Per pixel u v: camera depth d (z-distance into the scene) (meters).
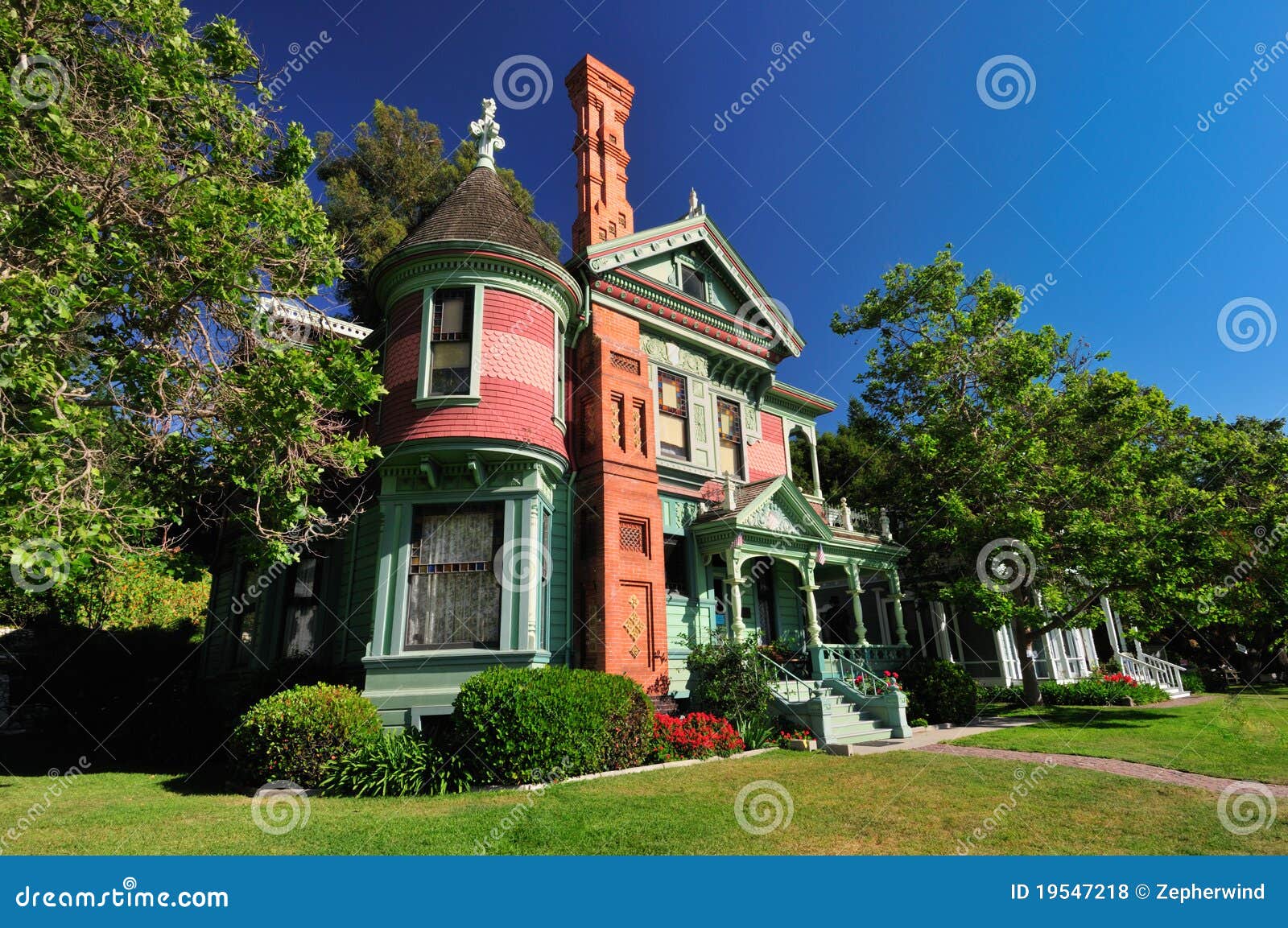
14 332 6.45
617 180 17.98
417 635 11.91
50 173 7.42
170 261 8.62
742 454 18.55
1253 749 11.09
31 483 6.21
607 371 15.15
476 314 12.95
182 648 18.17
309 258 10.05
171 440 9.76
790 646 16.58
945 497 17.23
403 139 29.56
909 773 9.77
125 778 11.50
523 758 9.66
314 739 9.82
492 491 12.55
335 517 14.55
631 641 13.73
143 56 8.91
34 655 16.03
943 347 18.69
